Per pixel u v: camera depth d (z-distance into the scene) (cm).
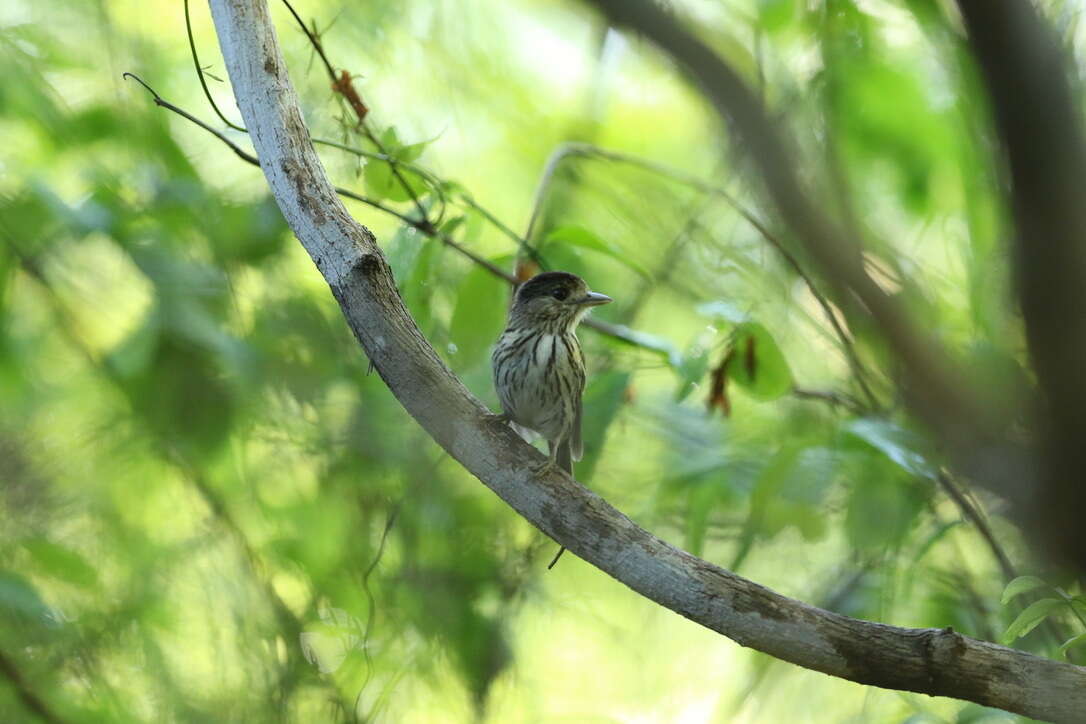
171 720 994
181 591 1052
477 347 859
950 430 729
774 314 991
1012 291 647
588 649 1144
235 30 591
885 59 865
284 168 577
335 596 1003
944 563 902
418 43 1128
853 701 1048
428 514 1031
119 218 902
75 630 995
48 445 1053
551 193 1122
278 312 1039
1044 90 580
